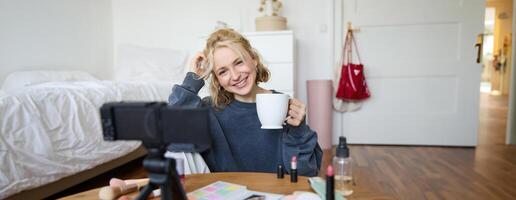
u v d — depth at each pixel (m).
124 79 2.68
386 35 2.72
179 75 2.85
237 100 0.88
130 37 3.15
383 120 2.80
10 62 2.21
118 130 0.42
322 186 0.57
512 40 2.78
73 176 1.59
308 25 2.82
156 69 2.73
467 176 1.93
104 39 3.08
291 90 2.49
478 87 2.62
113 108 0.42
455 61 2.63
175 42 3.05
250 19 2.89
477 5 2.56
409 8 2.66
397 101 2.76
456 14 2.59
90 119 1.56
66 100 1.47
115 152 1.74
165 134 0.41
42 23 2.45
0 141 1.15
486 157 2.37
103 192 0.56
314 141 0.77
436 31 2.65
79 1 2.78
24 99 1.28
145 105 0.41
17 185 1.18
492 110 5.35
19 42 2.27
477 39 2.58
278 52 2.47
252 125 0.85
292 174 0.64
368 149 2.66
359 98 2.71
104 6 3.06
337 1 2.75
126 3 3.12
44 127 1.33
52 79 2.23
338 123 2.86
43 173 1.30
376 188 1.74
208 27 2.97
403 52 2.71
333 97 2.83
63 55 2.64
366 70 2.77
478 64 2.60
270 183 0.63
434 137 2.74
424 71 2.69
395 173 2.00
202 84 0.81
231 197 0.55
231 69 0.78
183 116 0.40
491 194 1.64
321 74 2.85
